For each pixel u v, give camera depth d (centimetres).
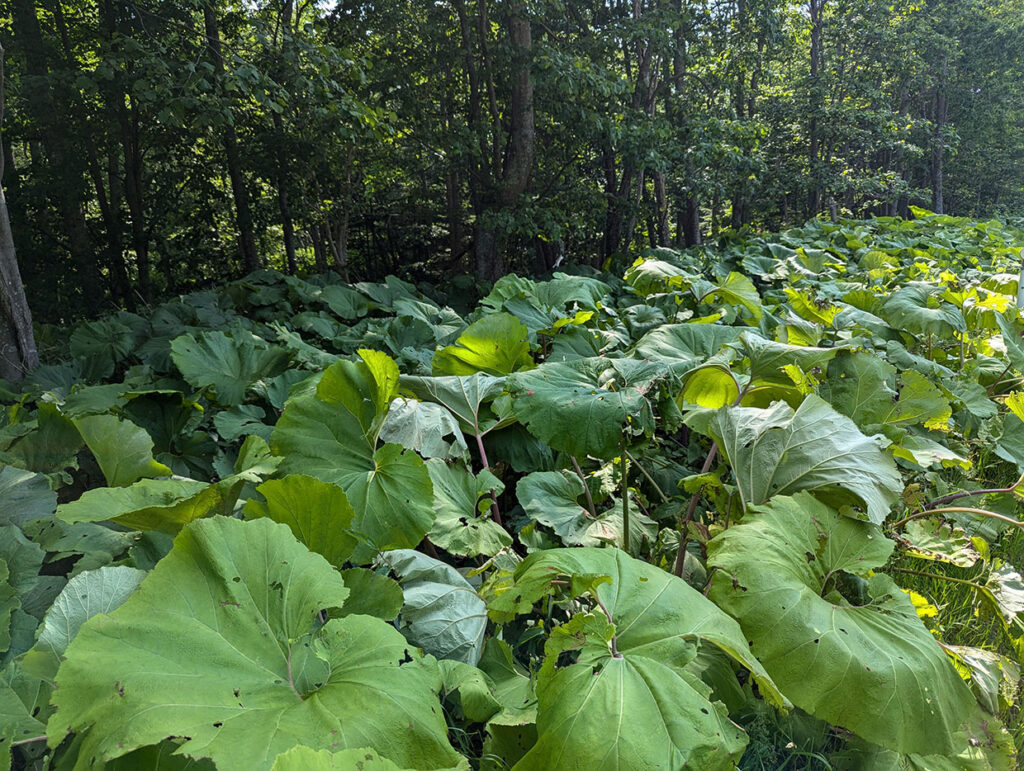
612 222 1413
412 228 1850
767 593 189
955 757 202
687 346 337
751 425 250
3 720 128
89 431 238
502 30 1295
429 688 146
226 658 134
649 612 175
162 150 1426
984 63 3152
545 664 161
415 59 1299
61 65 1181
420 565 229
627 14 1439
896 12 2372
